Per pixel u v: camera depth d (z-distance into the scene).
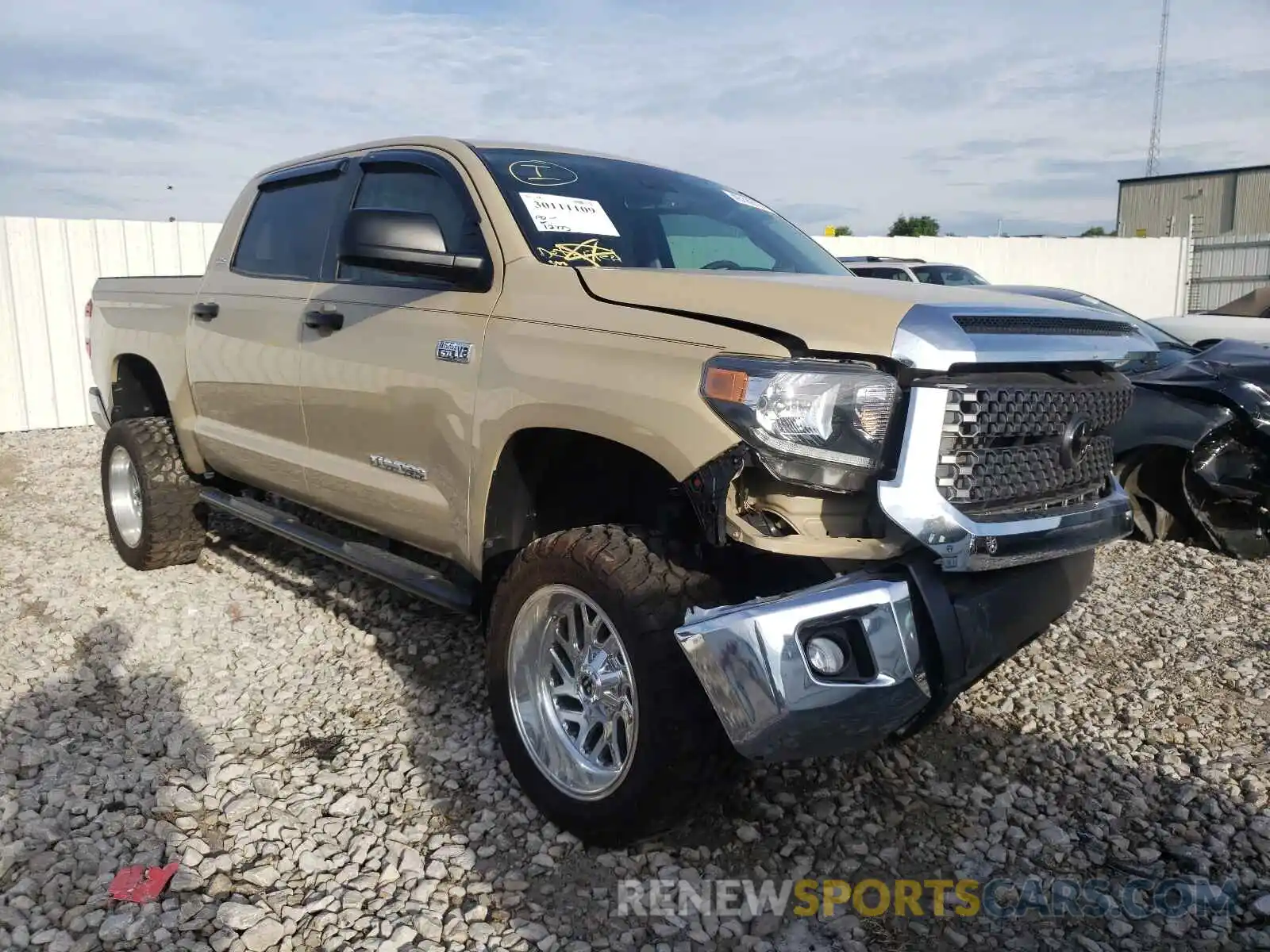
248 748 3.52
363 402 3.71
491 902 2.68
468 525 3.28
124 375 5.72
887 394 2.47
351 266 3.96
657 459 2.61
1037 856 2.93
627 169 4.04
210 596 5.09
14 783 3.26
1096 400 2.88
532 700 3.04
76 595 5.13
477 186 3.54
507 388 3.04
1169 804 3.21
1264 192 39.56
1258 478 5.77
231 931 2.52
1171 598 5.14
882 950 2.52
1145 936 2.59
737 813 3.11
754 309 2.63
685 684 2.58
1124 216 44.22
